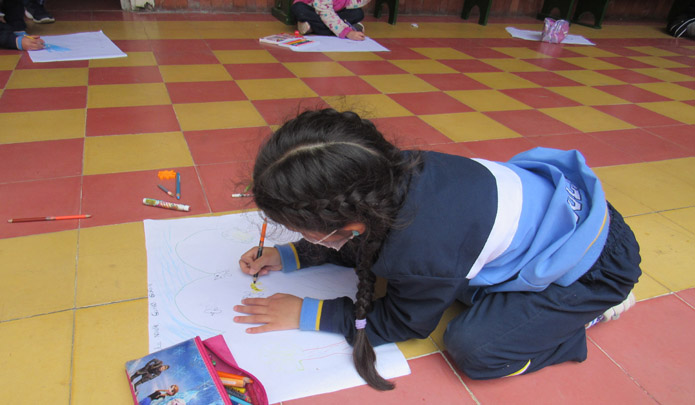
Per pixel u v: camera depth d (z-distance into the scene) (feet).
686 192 6.49
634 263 3.51
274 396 3.25
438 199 3.00
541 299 3.38
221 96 8.21
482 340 3.34
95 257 4.31
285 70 9.85
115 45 10.45
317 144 2.64
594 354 3.85
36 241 4.44
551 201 3.38
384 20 15.60
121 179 5.54
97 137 6.46
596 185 3.47
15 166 5.62
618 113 9.28
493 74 11.01
